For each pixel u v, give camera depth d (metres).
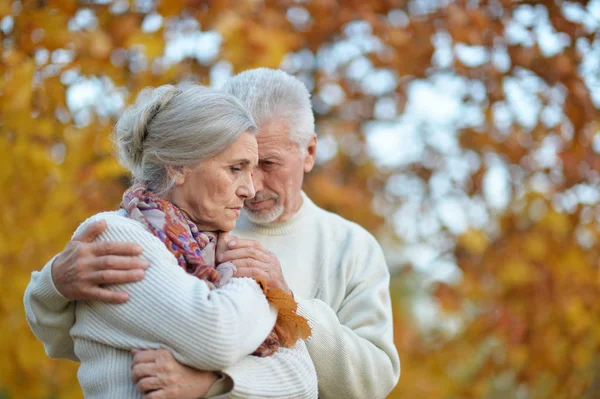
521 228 8.12
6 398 6.94
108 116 5.94
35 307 2.90
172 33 6.12
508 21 7.49
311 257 3.74
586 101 7.51
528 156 8.02
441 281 8.19
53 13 5.68
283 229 3.75
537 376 8.24
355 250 3.78
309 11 7.38
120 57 6.05
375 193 8.89
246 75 3.68
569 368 8.16
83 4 5.98
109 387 2.66
